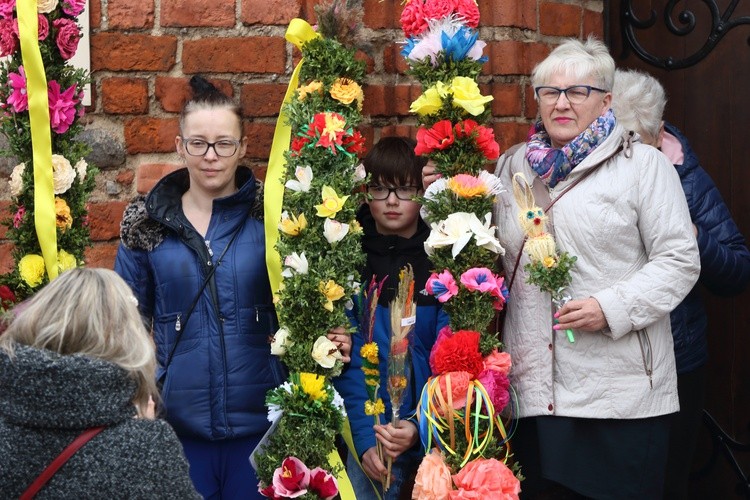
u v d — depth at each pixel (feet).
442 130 10.39
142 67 12.46
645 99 11.73
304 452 10.16
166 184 11.02
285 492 10.00
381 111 12.83
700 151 13.93
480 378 10.17
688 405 11.76
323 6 11.13
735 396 13.97
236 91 12.61
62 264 10.28
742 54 13.60
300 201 10.57
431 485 9.92
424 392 10.32
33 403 6.98
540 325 10.55
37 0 10.19
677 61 13.92
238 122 10.81
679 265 10.25
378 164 11.28
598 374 10.34
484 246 10.37
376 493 11.20
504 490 9.91
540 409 10.48
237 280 10.65
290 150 10.85
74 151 10.50
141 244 10.83
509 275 10.84
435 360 10.23
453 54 10.53
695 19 13.76
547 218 10.41
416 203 11.39
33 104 10.15
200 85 10.97
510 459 11.14
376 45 12.85
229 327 10.59
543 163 10.57
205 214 10.96
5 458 7.02
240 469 10.64
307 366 10.32
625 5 14.19
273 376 10.71
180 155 11.56
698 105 13.91
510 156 11.34
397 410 10.61
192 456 10.61
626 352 10.32
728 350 13.99
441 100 10.44
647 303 10.11
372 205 11.42
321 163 10.61
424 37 10.67
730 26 13.55
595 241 10.34
